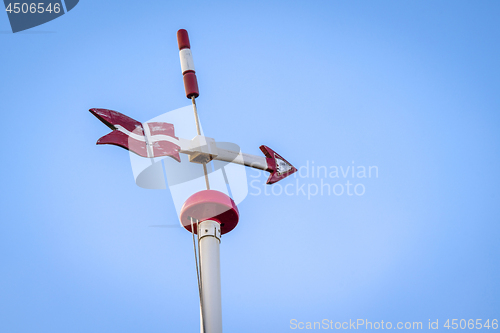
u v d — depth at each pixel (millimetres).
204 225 11852
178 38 13594
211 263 11430
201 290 11188
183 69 13070
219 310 11000
